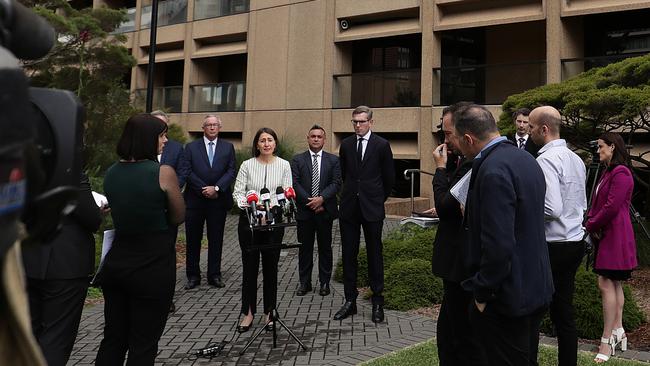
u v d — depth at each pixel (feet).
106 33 38.78
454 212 11.62
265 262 16.37
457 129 10.03
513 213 8.66
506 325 8.89
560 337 12.27
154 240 10.91
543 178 9.46
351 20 58.44
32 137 3.75
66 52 37.37
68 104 4.63
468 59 54.39
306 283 22.74
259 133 17.70
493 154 9.21
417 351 14.99
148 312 10.94
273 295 16.30
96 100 36.17
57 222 4.29
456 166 13.11
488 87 52.80
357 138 18.57
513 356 8.88
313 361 14.76
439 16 51.03
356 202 18.57
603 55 46.68
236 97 68.44
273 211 15.75
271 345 16.15
